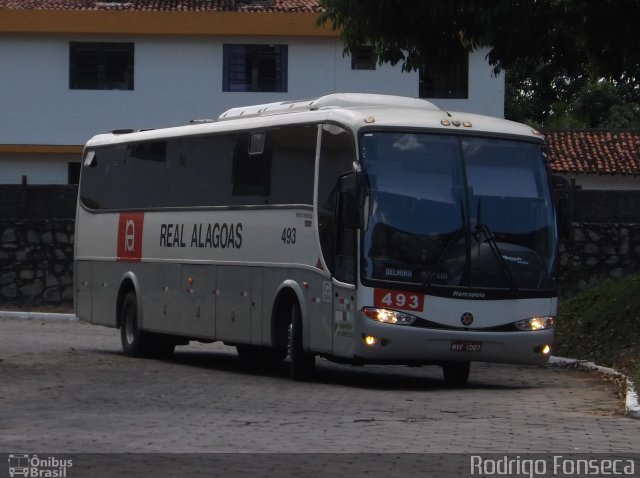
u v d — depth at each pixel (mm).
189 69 54656
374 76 54438
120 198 30469
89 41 54562
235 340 25234
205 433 15219
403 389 21938
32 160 55156
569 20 27625
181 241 27469
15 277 41406
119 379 22641
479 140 22125
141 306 29016
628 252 37750
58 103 54594
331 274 21781
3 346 29922
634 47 27875
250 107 26750
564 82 64125
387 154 21438
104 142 31609
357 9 29719
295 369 22984
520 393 21391
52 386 20844
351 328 21125
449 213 21516
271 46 54594
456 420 16891
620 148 60188
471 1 28406
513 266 21781
